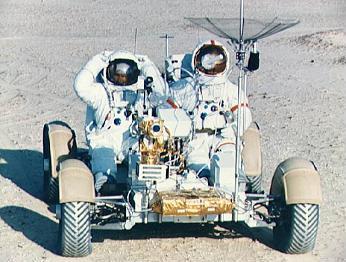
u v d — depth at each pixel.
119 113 13.89
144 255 13.03
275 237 13.20
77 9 37.78
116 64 13.82
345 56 29.47
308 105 23.06
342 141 19.59
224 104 13.91
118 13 37.06
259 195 12.95
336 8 38.41
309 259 12.90
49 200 15.30
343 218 14.65
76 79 13.85
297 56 29.53
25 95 23.98
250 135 14.75
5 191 15.92
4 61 28.42
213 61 13.94
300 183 12.62
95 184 13.23
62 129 14.95
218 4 38.94
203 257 12.96
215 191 12.55
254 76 26.55
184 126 12.89
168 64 14.92
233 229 14.07
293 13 37.47
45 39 32.28
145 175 12.42
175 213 12.06
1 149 18.81
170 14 36.94
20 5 38.38
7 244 13.43
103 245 13.36
